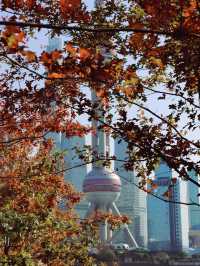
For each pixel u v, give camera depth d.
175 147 9.46
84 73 7.07
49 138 18.92
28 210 18.25
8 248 18.22
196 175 9.58
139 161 10.34
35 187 18.52
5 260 17.20
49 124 12.80
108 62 7.93
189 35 6.67
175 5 8.04
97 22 10.36
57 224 19.62
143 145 9.41
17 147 18.61
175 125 10.58
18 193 18.03
